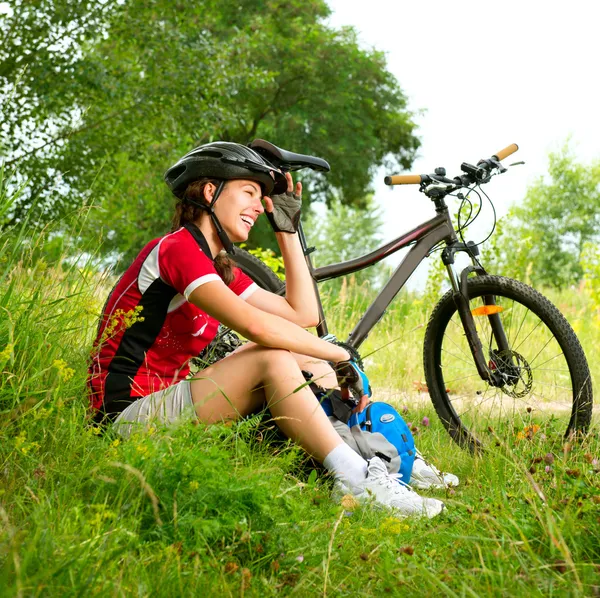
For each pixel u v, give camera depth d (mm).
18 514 2072
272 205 3184
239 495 2141
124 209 17547
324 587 1863
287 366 2736
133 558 1871
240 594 1857
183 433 2469
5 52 12367
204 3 15281
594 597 1854
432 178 3914
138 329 2789
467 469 3248
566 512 2207
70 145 12750
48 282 2963
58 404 2500
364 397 2959
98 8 12906
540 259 38594
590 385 3570
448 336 4328
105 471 2213
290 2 28719
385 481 2637
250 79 15469
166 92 13953
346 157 28094
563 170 42625
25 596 1601
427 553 2193
